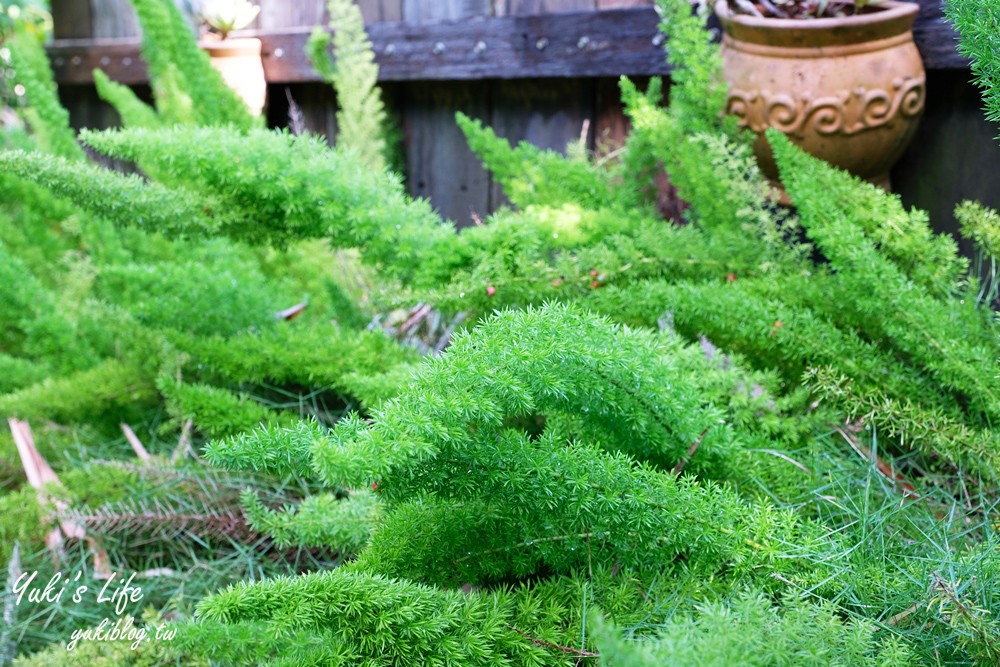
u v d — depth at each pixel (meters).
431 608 1.77
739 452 2.18
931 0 2.72
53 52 3.93
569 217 2.57
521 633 1.88
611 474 1.86
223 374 2.63
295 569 2.40
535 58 3.20
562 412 2.11
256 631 1.75
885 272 2.30
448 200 3.50
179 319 2.67
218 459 1.56
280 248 2.59
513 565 2.07
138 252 3.09
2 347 3.11
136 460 2.54
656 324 2.50
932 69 2.80
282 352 2.57
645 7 3.05
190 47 3.08
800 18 2.66
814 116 2.62
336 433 1.62
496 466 1.80
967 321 2.34
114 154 2.46
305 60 3.50
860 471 2.28
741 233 2.56
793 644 1.62
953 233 2.85
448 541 2.04
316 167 2.49
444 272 2.49
